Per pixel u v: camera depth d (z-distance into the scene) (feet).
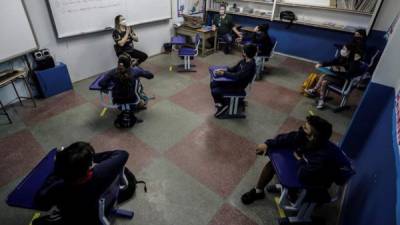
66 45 11.79
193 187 6.95
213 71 9.55
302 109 11.09
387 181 4.30
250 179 7.28
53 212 5.37
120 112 10.28
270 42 13.52
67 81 11.71
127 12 13.83
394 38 6.22
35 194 4.49
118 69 8.27
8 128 9.12
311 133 4.97
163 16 16.16
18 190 4.61
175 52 17.70
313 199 5.16
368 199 4.88
